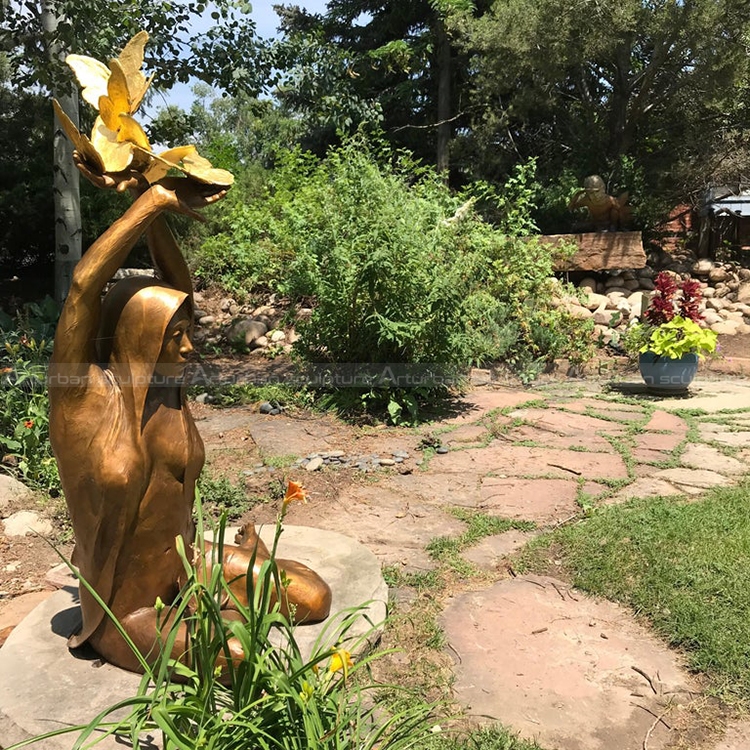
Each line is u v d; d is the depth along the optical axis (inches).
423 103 812.6
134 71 96.5
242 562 108.7
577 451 236.4
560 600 139.6
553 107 636.7
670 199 573.6
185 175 100.6
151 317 93.7
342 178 307.0
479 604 138.5
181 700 77.0
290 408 283.6
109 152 92.5
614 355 375.9
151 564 99.3
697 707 106.9
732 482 203.8
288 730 76.1
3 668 103.4
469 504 191.6
